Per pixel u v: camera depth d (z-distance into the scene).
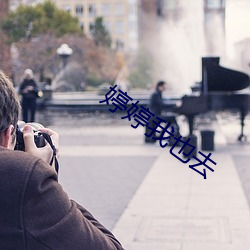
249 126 24.64
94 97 38.53
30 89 23.17
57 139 2.44
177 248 6.82
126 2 118.56
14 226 2.00
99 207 8.97
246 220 8.02
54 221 2.04
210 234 7.36
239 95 17.55
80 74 53.06
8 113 2.17
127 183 11.02
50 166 2.15
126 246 6.91
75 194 10.00
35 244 2.01
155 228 7.68
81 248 2.06
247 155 14.98
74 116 30.72
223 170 12.47
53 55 48.66
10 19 50.03
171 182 11.08
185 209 8.75
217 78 17.33
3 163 2.06
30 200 2.02
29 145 2.27
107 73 64.88
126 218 8.24
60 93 45.78
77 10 107.75
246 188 10.36
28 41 49.06
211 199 9.45
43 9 55.81
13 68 47.75
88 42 59.03
